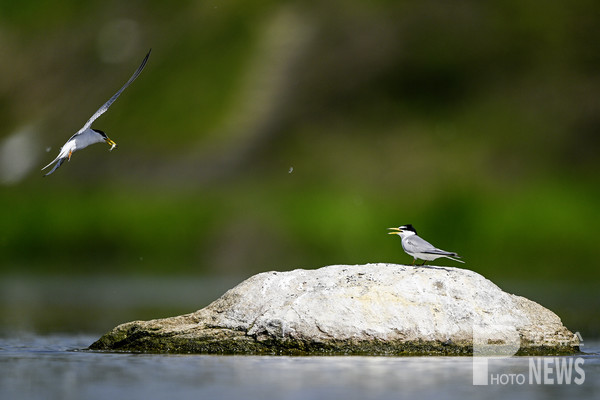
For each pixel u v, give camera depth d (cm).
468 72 7144
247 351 1502
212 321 1556
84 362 1449
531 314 1563
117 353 1545
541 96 6862
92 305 2805
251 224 5275
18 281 4119
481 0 7725
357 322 1490
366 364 1394
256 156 6519
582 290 3538
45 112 7712
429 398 1179
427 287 1528
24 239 5353
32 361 1483
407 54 7338
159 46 7981
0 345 1736
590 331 2067
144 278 4384
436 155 6319
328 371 1338
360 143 6562
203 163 6494
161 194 6041
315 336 1486
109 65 7988
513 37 7369
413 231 1606
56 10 8700
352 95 7044
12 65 8219
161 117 7156
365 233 5091
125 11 8481
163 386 1244
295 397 1173
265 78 7338
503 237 4919
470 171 6103
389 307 1502
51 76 8062
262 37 7688
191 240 5203
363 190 5884
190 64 7606
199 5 8181
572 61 7144
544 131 6544
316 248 4994
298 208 5372
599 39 7288
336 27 7656
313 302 1515
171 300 3011
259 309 1538
